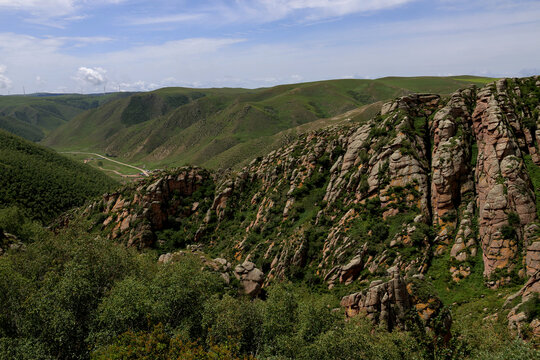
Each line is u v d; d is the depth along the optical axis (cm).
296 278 7319
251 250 8825
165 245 10525
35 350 3269
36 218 16562
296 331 4181
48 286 4147
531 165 6269
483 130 6975
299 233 8050
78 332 3797
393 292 4453
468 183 6800
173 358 3091
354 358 3509
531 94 7144
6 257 5447
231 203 11288
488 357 2891
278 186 10406
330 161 9706
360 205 7562
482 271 5616
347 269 6394
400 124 8025
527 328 3844
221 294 5888
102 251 5497
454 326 4459
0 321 3775
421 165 7288
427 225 6562
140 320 3956
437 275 5850
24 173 18688
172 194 11644
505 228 5525
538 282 4309
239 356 3753
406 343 3384
